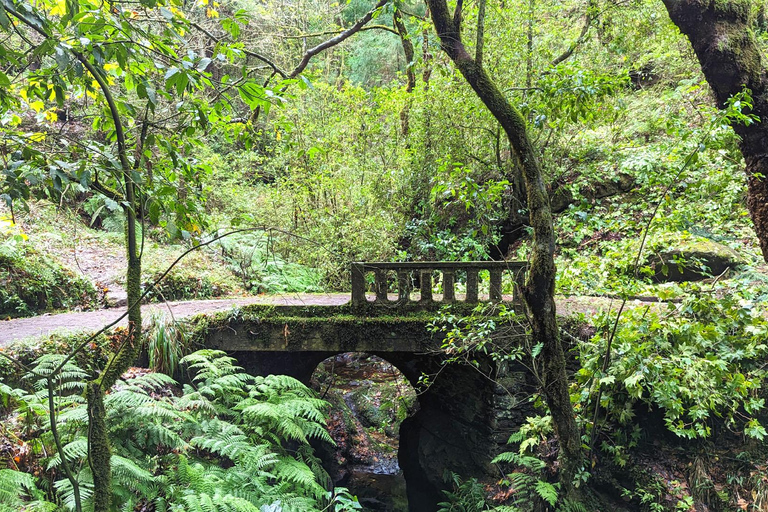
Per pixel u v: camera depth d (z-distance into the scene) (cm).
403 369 750
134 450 396
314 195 1004
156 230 974
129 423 405
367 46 1434
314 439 776
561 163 922
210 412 473
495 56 829
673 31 852
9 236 765
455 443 693
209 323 594
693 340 439
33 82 267
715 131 395
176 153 290
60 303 774
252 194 1165
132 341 274
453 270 599
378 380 1098
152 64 265
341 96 949
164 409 406
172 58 244
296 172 1010
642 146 855
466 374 642
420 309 608
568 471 479
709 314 441
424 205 926
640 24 899
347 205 1002
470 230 865
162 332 523
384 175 963
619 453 524
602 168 898
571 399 496
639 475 522
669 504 501
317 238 988
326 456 797
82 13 229
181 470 383
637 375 432
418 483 762
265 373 664
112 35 239
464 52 421
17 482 314
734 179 536
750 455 493
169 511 370
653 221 492
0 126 276
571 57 927
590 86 449
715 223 720
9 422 386
